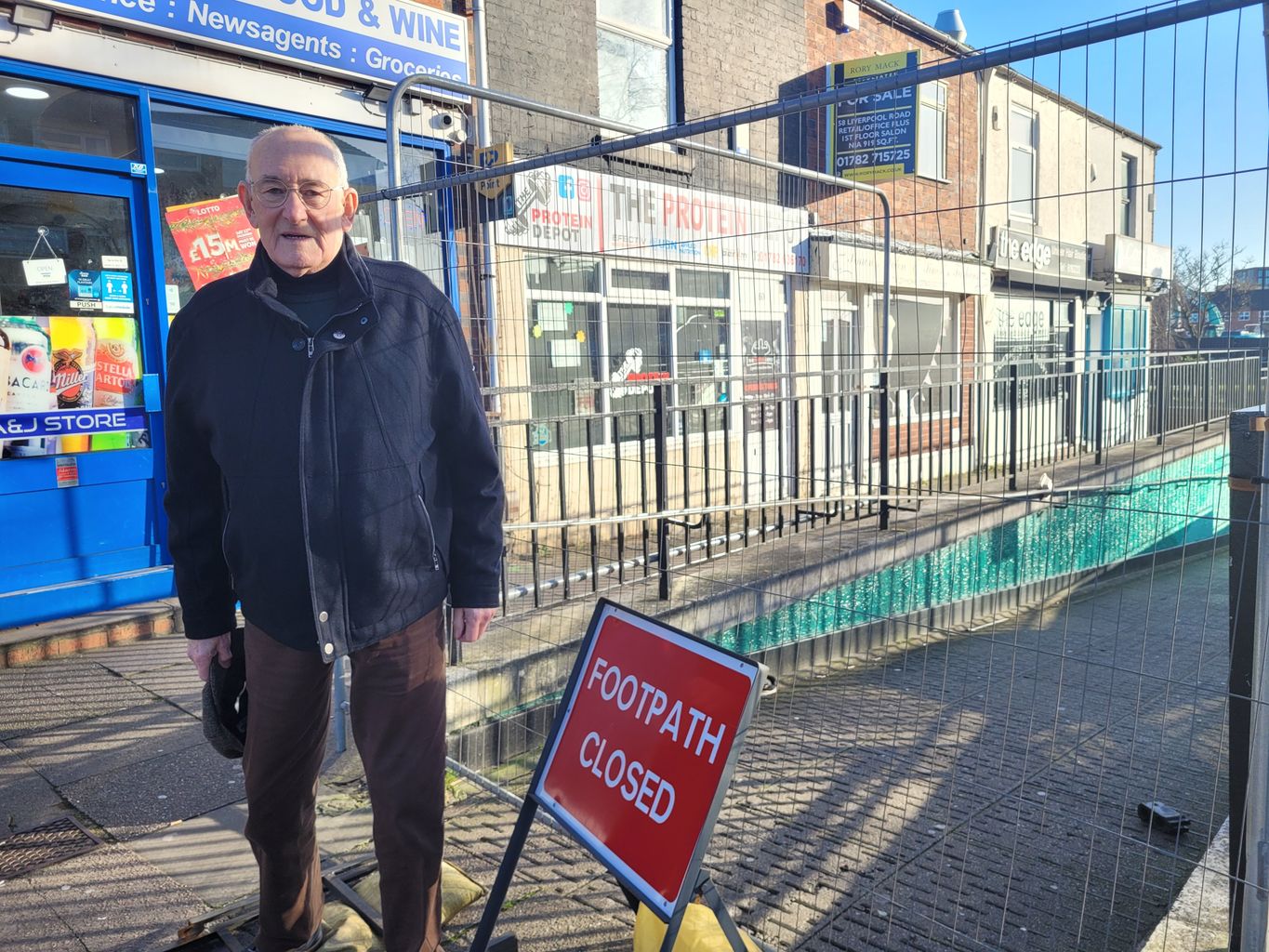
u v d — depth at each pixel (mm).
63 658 4637
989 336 12203
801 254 9414
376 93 6281
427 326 2176
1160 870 3658
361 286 2072
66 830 3102
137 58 5137
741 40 9156
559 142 7539
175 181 5441
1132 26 2277
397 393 2094
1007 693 5652
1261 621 2195
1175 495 9164
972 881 3414
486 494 2314
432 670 2188
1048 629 7223
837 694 5414
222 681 2324
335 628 2043
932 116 11344
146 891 2762
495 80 7098
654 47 8492
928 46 12125
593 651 2182
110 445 5086
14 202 4746
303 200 1995
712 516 7375
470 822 3385
